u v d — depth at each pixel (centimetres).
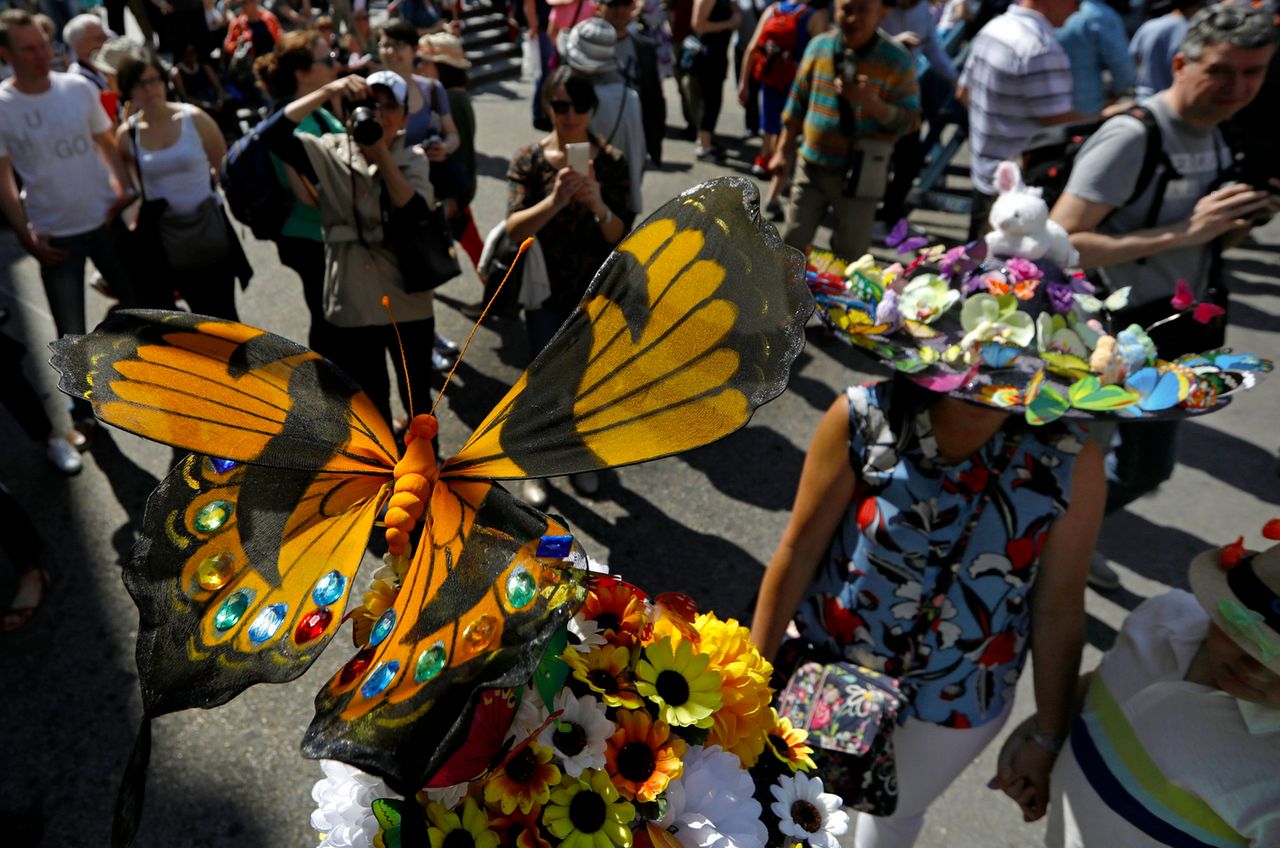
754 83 732
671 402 94
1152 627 167
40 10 817
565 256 355
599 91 368
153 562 100
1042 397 155
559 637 97
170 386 103
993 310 168
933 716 186
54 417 429
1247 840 150
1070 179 286
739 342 92
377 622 93
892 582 178
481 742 92
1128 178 273
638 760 101
